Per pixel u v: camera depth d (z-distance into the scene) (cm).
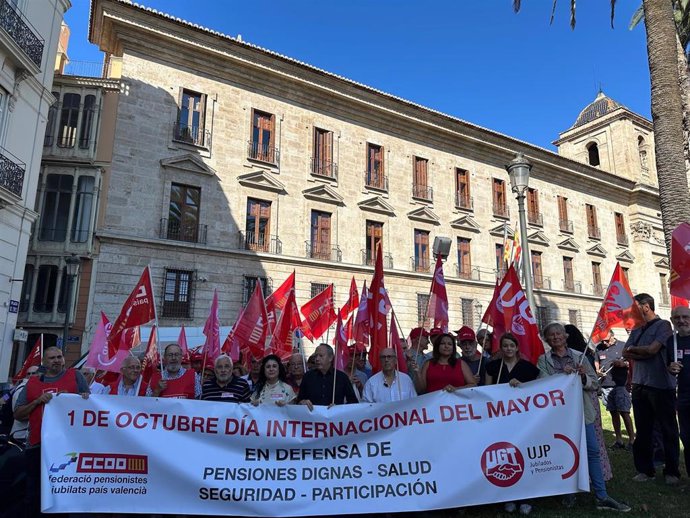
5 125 1529
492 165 3391
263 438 524
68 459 492
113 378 805
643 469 657
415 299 2808
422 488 515
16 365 1817
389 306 670
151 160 2158
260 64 2472
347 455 525
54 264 1978
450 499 510
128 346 739
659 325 639
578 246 3744
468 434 533
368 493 512
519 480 521
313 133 2664
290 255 2436
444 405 543
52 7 1773
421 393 614
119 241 2033
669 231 1055
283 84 2573
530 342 664
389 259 2770
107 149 2103
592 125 4647
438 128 3080
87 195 2066
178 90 2281
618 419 920
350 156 2770
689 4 1476
